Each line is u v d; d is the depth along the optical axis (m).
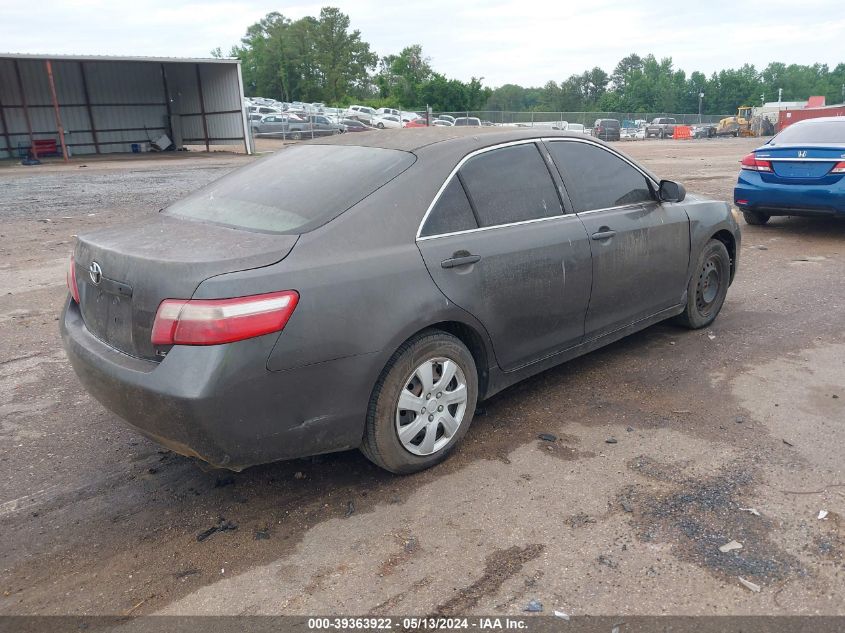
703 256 5.26
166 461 3.70
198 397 2.66
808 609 2.51
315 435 3.01
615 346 5.25
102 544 3.00
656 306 4.88
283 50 113.44
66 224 11.62
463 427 3.61
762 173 9.24
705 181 16.17
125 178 20.75
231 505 3.27
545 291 3.90
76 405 4.41
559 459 3.61
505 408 4.23
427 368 3.35
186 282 2.71
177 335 2.69
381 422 3.21
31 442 3.92
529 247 3.78
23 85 32.69
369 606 2.58
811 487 3.29
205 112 35.34
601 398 4.34
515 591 2.64
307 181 3.52
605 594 2.61
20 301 6.83
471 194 3.64
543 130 4.22
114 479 3.53
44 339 5.68
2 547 2.98
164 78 36.62
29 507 3.28
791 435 3.80
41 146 33.28
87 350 3.12
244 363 2.72
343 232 3.11
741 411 4.11
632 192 4.64
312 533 3.04
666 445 3.72
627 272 4.47
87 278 3.25
